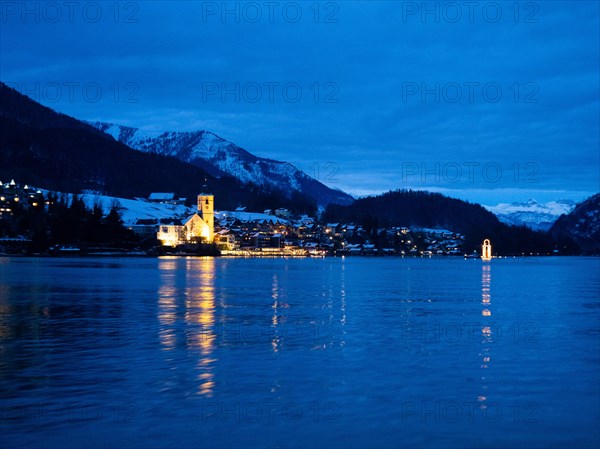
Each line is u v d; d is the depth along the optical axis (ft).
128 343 126.11
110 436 68.54
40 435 68.74
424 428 72.08
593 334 142.51
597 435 70.23
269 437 68.69
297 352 116.47
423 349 120.57
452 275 488.85
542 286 338.75
